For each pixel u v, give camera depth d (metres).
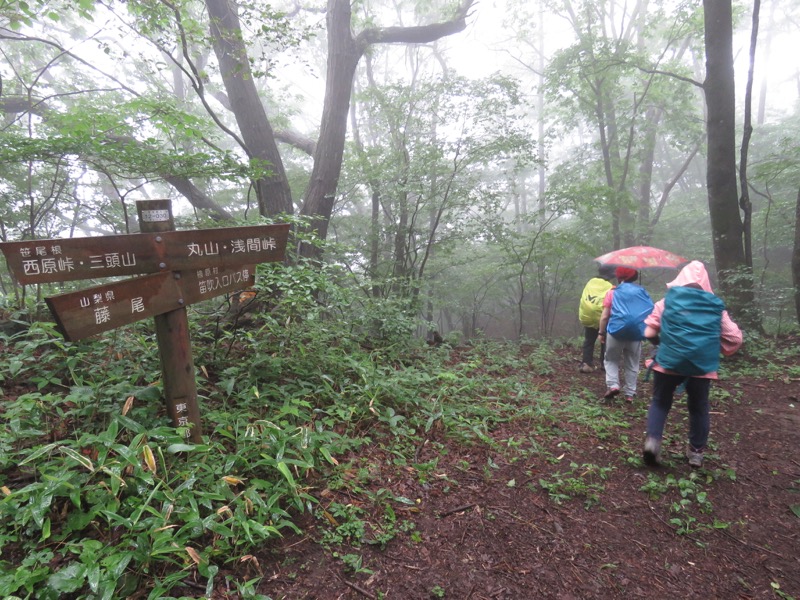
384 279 7.78
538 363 6.82
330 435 3.12
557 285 12.66
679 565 2.56
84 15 5.14
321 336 4.50
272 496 2.47
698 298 3.33
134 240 2.45
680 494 3.24
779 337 8.03
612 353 5.09
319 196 8.76
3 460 2.26
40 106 7.11
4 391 3.15
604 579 2.43
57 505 2.26
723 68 7.53
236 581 2.11
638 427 4.43
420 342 6.81
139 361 3.50
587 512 3.00
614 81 13.66
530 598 2.28
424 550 2.52
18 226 6.29
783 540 2.79
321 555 2.38
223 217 9.13
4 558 2.01
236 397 3.50
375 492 2.94
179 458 2.62
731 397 5.20
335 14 8.80
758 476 3.49
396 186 9.43
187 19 5.77
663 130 14.86
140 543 1.98
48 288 5.99
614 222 13.37
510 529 2.77
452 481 3.18
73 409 2.83
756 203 17.02
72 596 1.87
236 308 5.10
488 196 9.67
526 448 3.84
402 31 9.42
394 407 4.10
